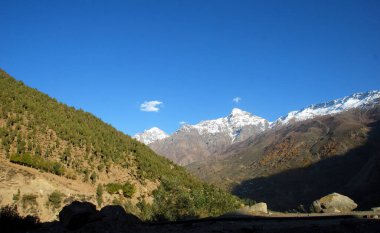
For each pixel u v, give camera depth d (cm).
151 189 6700
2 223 2270
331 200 4234
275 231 1853
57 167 5700
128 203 5675
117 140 8119
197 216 5034
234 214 3475
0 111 6397
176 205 5034
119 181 6475
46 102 8075
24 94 7706
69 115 8106
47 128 6831
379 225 1906
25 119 6694
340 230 1827
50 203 4700
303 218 2520
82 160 6488
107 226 1991
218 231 1933
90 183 5950
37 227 2312
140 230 2034
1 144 5606
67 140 6888
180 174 8125
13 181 4647
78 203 2102
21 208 4338
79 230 1942
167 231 2008
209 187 7606
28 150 5884
